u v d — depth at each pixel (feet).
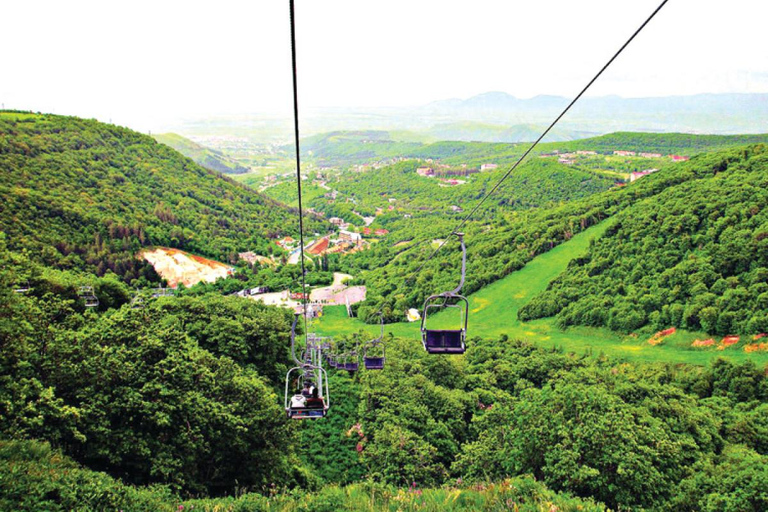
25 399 60.34
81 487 48.62
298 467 101.81
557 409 94.58
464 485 70.33
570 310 382.63
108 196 558.56
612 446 82.64
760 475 84.99
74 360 73.05
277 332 153.48
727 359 227.81
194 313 151.12
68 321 97.14
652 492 83.46
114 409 68.18
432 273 506.48
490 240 558.56
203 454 77.82
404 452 107.55
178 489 65.77
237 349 136.15
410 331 391.45
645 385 169.27
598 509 52.95
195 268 524.11
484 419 114.73
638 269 388.98
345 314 459.73
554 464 83.82
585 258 441.27
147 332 90.89
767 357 280.72
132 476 67.97
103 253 433.48
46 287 157.69
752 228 351.46
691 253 371.15
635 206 464.65
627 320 346.13
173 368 79.87
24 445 53.83
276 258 647.97
